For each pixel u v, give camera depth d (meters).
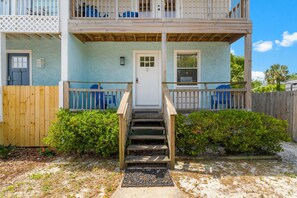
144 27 6.09
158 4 7.73
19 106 5.92
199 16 7.76
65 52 5.98
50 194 3.46
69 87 5.96
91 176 4.13
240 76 17.75
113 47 7.92
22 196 3.39
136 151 5.32
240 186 3.75
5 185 3.76
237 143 5.02
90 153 5.42
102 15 7.10
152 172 4.29
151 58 8.02
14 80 7.66
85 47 7.77
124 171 4.34
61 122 5.12
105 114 5.32
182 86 7.93
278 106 7.42
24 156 5.26
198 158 5.05
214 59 7.95
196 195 3.45
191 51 7.96
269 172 4.35
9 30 5.91
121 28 6.07
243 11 6.21
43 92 5.94
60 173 4.27
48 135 5.38
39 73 7.67
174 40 7.72
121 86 8.01
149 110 7.33
